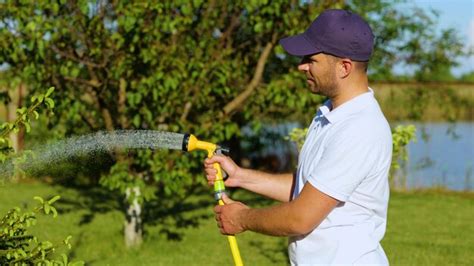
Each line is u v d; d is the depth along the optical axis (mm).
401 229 10586
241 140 13008
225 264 8367
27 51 7980
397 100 14680
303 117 11328
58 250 8750
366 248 3428
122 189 8000
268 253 8914
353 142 3320
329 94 3514
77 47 8258
